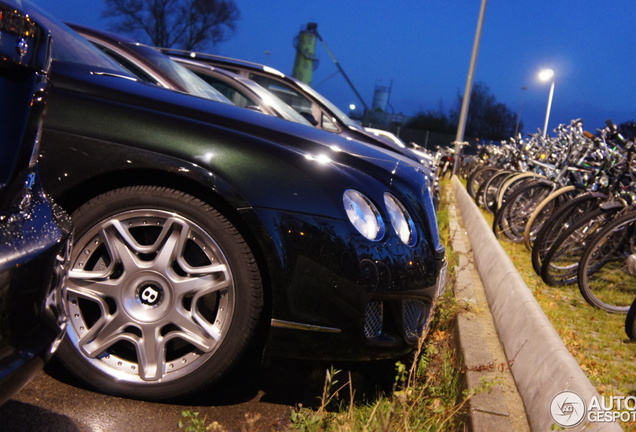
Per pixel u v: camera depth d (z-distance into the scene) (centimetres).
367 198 299
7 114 185
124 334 278
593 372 371
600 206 548
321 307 278
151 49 496
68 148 278
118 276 282
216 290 275
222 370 276
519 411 283
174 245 275
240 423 271
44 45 192
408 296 301
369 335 294
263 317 287
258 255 279
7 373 176
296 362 347
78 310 278
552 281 584
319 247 275
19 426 236
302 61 6581
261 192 275
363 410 284
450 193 1530
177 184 282
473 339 367
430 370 341
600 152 659
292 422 279
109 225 278
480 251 636
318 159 298
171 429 258
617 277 530
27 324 186
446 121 7275
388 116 7506
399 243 301
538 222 730
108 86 299
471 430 262
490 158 1521
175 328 280
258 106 660
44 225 194
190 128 285
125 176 285
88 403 268
